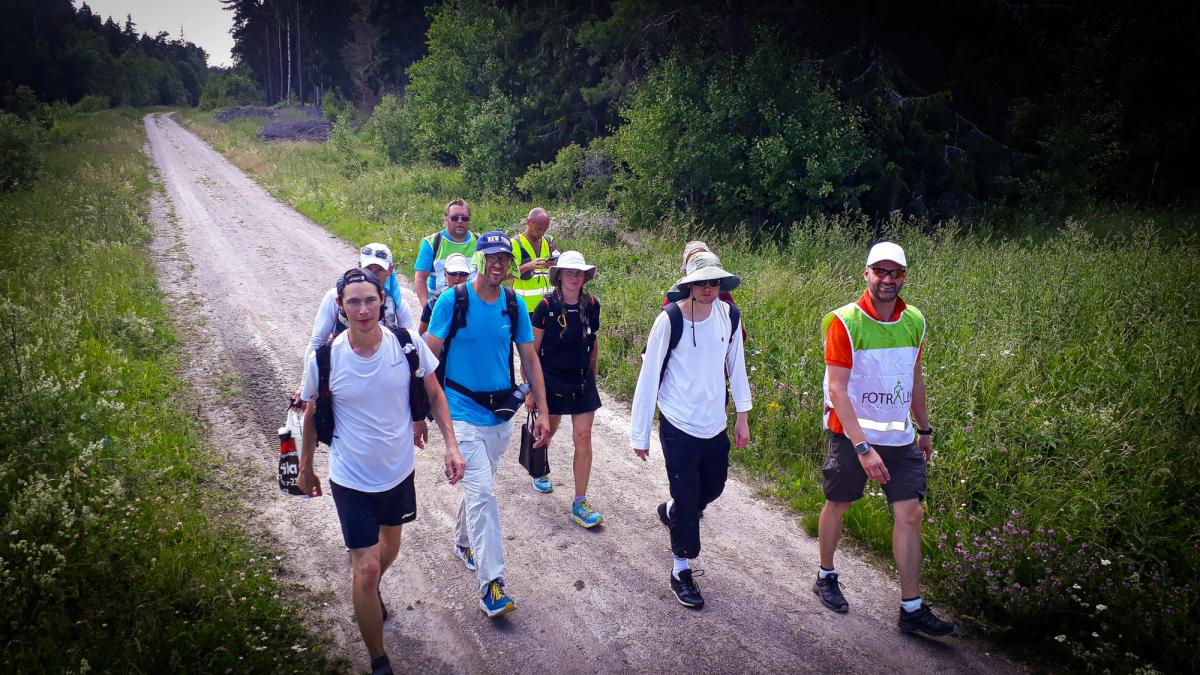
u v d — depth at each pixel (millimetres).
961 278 9539
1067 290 8492
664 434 4047
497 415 3979
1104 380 6383
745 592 4191
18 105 58188
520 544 4633
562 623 3893
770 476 5586
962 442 5355
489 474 3996
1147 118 19141
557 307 4586
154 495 4746
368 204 18281
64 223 14047
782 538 4793
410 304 10031
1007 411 5719
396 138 28031
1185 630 3592
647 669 3561
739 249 12695
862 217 14672
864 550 4629
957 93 17391
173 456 5367
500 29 23859
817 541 4762
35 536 4043
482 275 3936
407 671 3514
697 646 3729
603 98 19844
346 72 59531
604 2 21109
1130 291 8461
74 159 25281
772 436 5902
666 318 3914
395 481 3363
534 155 21266
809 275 10461
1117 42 19062
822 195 14234
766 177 14094
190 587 3873
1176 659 3551
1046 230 14930
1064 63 18672
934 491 4953
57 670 3195
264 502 5004
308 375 3219
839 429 3824
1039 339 7348
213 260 12391
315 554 4457
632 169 16219
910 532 3713
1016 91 17938
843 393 3652
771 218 15414
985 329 7383
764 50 14570
